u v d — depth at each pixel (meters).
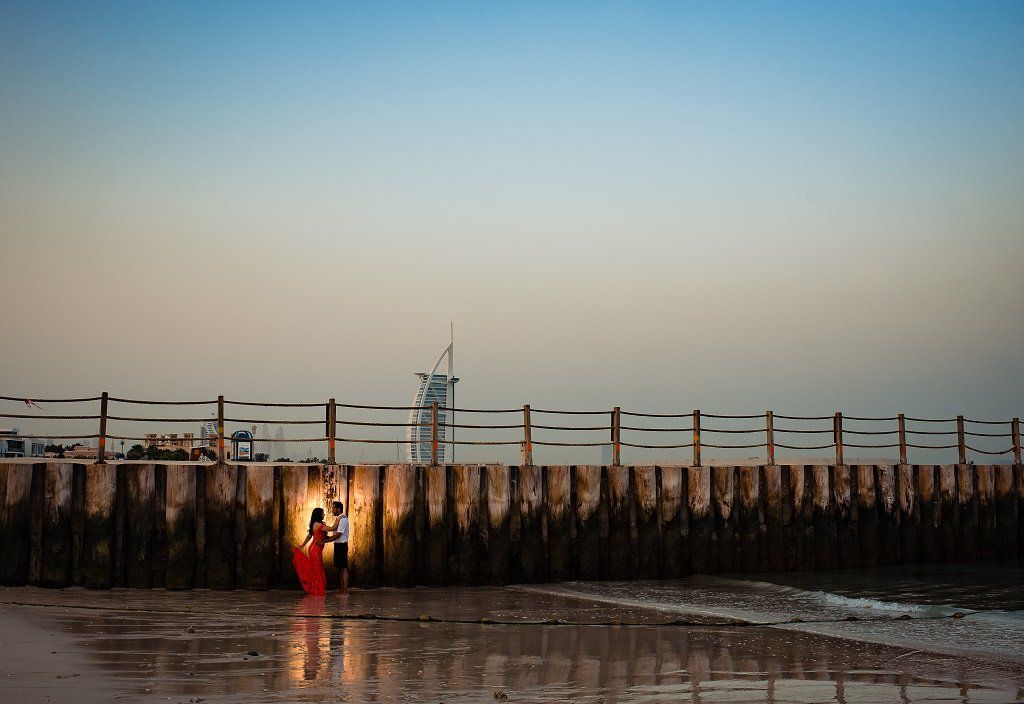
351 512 22.11
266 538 21.42
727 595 22.69
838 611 20.44
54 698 11.47
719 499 26.78
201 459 28.22
